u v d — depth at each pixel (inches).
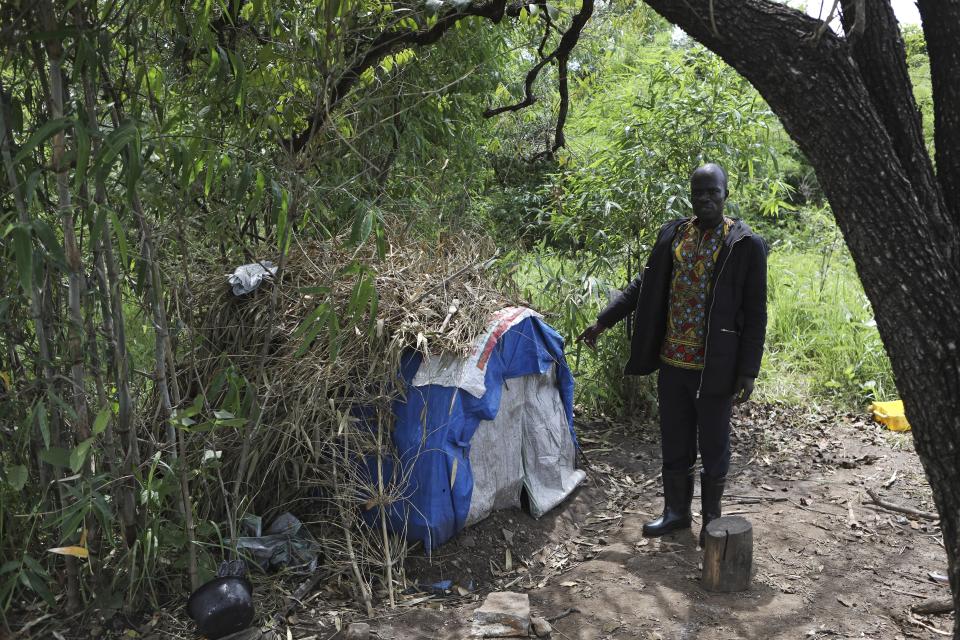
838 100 86.7
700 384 132.9
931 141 333.1
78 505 102.0
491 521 147.5
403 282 148.1
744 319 131.9
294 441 135.7
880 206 86.7
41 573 106.0
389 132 185.5
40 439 113.3
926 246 86.7
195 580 117.6
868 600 125.9
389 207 179.0
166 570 124.8
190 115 133.8
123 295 136.2
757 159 209.8
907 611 122.8
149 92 113.4
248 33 138.9
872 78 93.4
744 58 90.1
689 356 136.6
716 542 125.5
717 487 139.4
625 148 202.4
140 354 155.6
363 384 135.0
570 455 167.8
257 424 122.0
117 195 114.6
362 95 174.1
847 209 88.6
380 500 130.8
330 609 122.4
